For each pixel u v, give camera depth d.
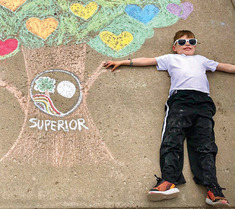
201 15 3.54
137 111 2.86
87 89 2.95
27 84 2.94
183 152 2.66
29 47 3.16
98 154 2.63
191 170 2.61
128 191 2.49
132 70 3.07
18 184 2.47
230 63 3.24
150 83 3.02
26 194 2.43
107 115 2.82
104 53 3.17
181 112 2.70
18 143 2.64
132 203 2.44
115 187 2.49
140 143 2.71
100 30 3.31
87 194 2.46
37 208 2.39
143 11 3.48
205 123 2.67
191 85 2.83
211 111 2.76
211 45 3.33
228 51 3.31
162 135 2.69
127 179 2.54
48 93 2.90
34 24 3.30
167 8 3.53
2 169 2.52
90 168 2.56
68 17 3.37
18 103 2.83
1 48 3.14
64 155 2.61
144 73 3.07
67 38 3.23
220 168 2.64
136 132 2.76
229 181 2.60
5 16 3.34
